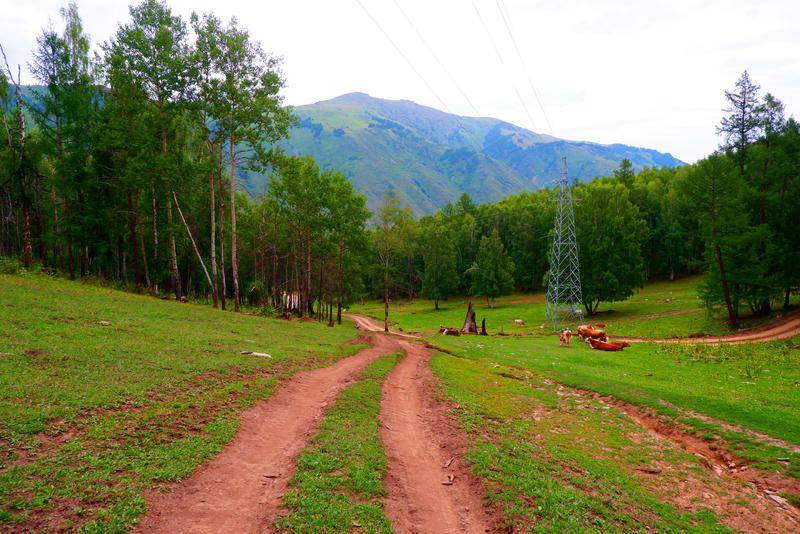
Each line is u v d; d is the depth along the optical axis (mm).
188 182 43469
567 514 10523
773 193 51438
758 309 54406
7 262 34906
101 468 9234
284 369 21547
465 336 54500
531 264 120562
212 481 9930
